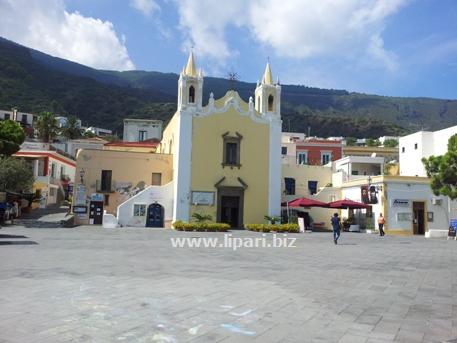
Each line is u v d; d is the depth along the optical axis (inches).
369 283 442.0
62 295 346.9
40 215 1534.2
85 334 245.9
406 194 1494.8
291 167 1831.9
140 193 1505.9
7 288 373.7
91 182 1585.9
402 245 961.5
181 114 1547.7
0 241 812.6
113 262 562.3
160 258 621.9
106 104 5231.3
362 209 1592.0
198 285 406.6
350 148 2962.6
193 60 1622.8
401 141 2235.5
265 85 1648.6
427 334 266.1
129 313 294.2
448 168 1163.9
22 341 232.2
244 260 621.9
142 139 2913.4
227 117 1588.3
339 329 271.7
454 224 1264.8
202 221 1443.2
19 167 1379.2
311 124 5270.7
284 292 382.3
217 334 253.1
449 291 406.3
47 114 3078.2
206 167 1547.7
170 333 252.4
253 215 1568.7
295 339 248.5
